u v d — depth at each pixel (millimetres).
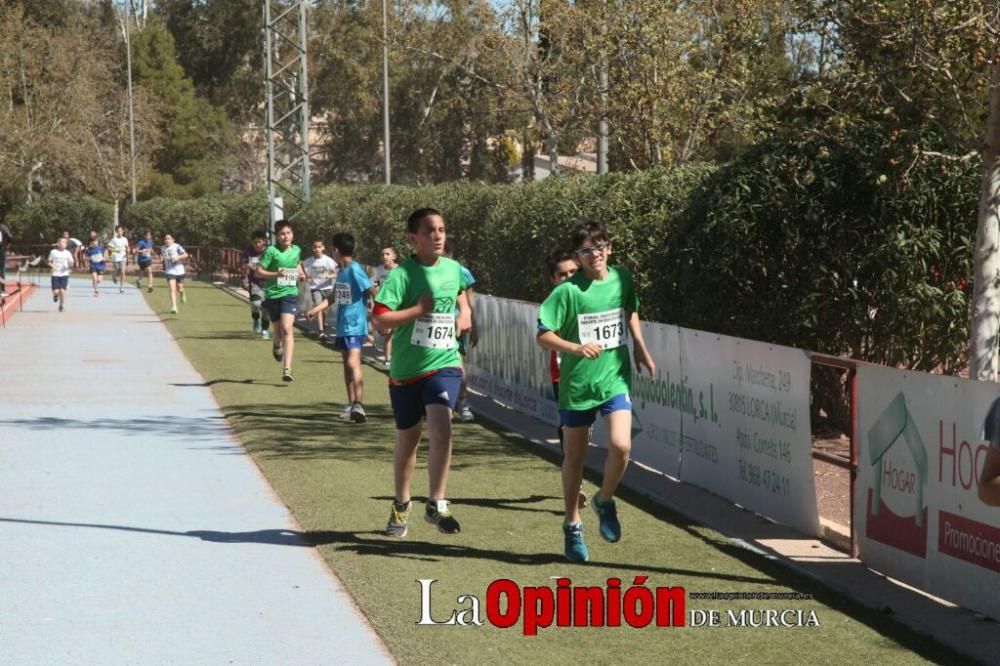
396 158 79188
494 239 22531
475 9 32719
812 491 9141
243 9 90375
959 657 6449
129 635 6902
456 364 8922
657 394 11992
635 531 9320
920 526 7719
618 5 25828
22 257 70125
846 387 13547
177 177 89625
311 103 81875
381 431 14414
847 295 12820
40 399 17359
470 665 6316
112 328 30375
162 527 9539
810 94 12812
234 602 7543
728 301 12961
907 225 12602
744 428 10164
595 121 30188
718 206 12812
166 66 90000
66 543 9023
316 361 22812
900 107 12609
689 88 24734
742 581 7941
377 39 46344
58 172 75688
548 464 12266
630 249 16531
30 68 73500
